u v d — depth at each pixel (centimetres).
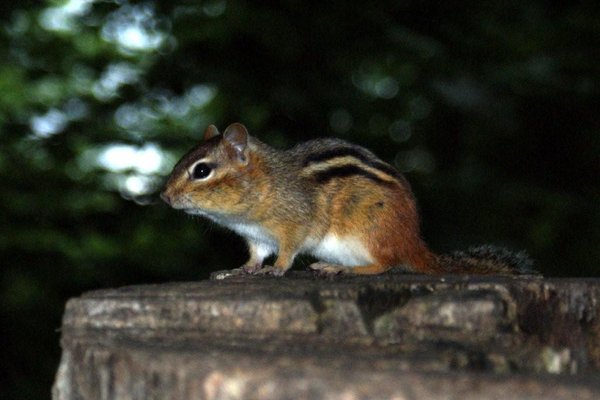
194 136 1639
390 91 1981
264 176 985
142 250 1664
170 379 489
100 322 611
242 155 987
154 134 1585
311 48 1517
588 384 447
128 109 1578
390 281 688
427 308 598
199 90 1591
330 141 1034
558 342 681
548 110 1766
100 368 537
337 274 879
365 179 970
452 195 1706
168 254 1666
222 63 1522
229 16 1486
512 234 1723
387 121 1845
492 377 458
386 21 1480
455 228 1656
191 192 974
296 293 620
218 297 607
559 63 1569
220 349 536
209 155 985
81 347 564
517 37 1549
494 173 1811
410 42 1492
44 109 1659
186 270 1650
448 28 1507
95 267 1650
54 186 1555
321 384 453
